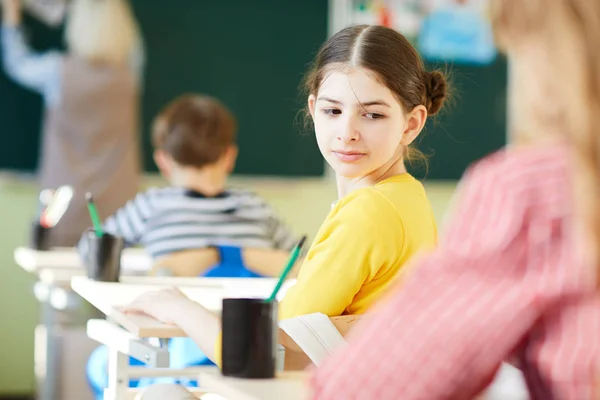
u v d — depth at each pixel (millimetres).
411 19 6012
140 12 5473
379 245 1860
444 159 6098
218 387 1413
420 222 1950
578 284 913
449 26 6098
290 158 5805
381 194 1924
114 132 5242
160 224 3309
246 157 5711
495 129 6207
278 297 2330
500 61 6203
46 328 3611
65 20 5281
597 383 921
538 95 910
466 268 964
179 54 5566
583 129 877
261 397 1291
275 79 5758
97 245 2596
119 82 5258
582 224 897
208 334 1739
